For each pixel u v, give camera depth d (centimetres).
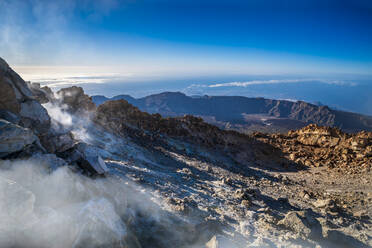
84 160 1129
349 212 2164
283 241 1273
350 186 3116
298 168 4300
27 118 1155
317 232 1394
